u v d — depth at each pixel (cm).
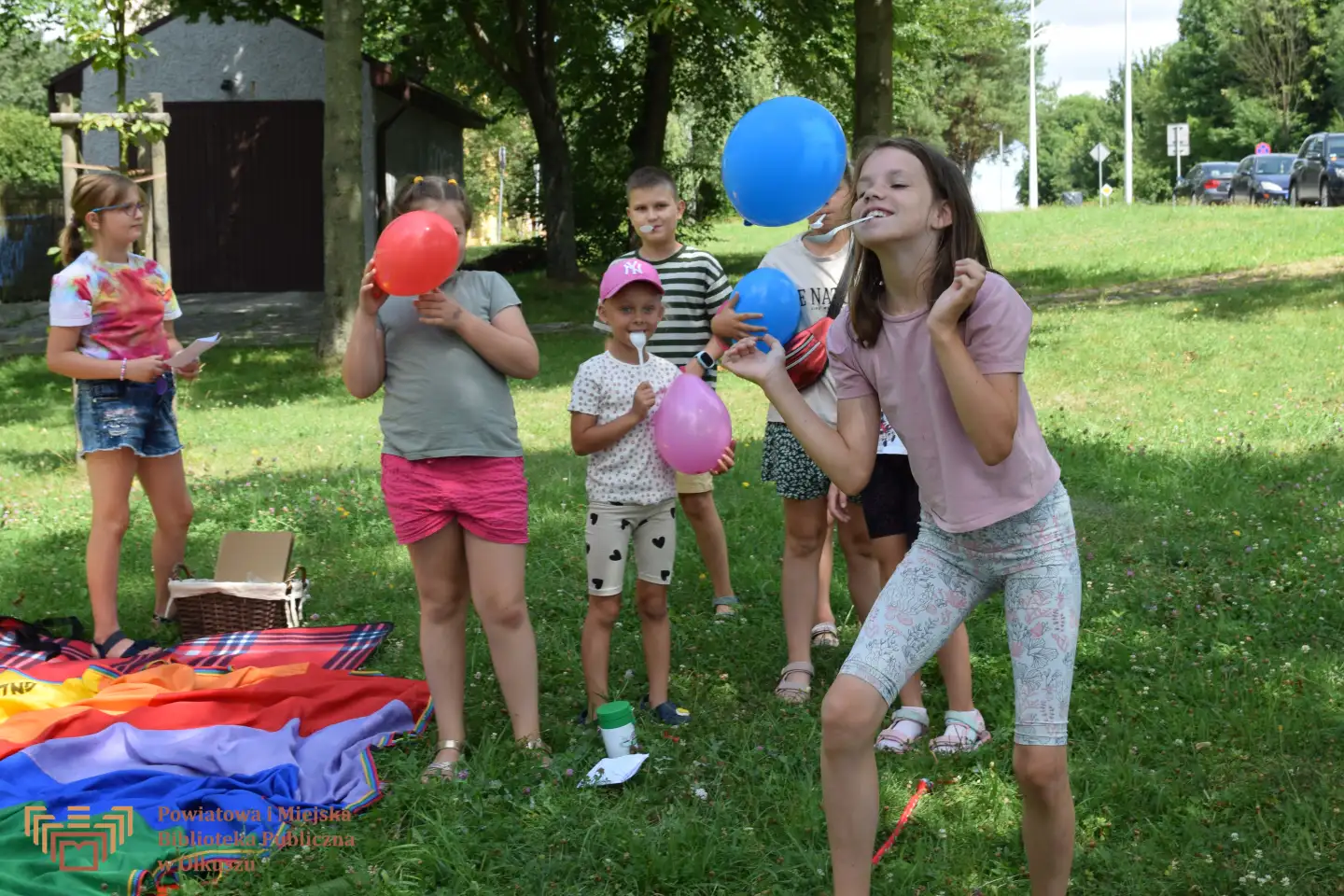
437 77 2648
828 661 494
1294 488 704
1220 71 5844
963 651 418
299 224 2403
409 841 347
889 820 361
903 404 287
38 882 312
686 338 499
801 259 456
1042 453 284
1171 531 643
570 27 2133
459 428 387
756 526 687
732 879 332
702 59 2486
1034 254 2227
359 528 704
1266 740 400
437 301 378
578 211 2623
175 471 548
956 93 7212
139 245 967
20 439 1070
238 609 548
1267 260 1788
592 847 343
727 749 407
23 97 4509
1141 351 1163
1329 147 2798
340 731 417
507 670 408
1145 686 451
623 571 432
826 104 2523
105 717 421
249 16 2050
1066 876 290
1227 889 320
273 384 1337
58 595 611
